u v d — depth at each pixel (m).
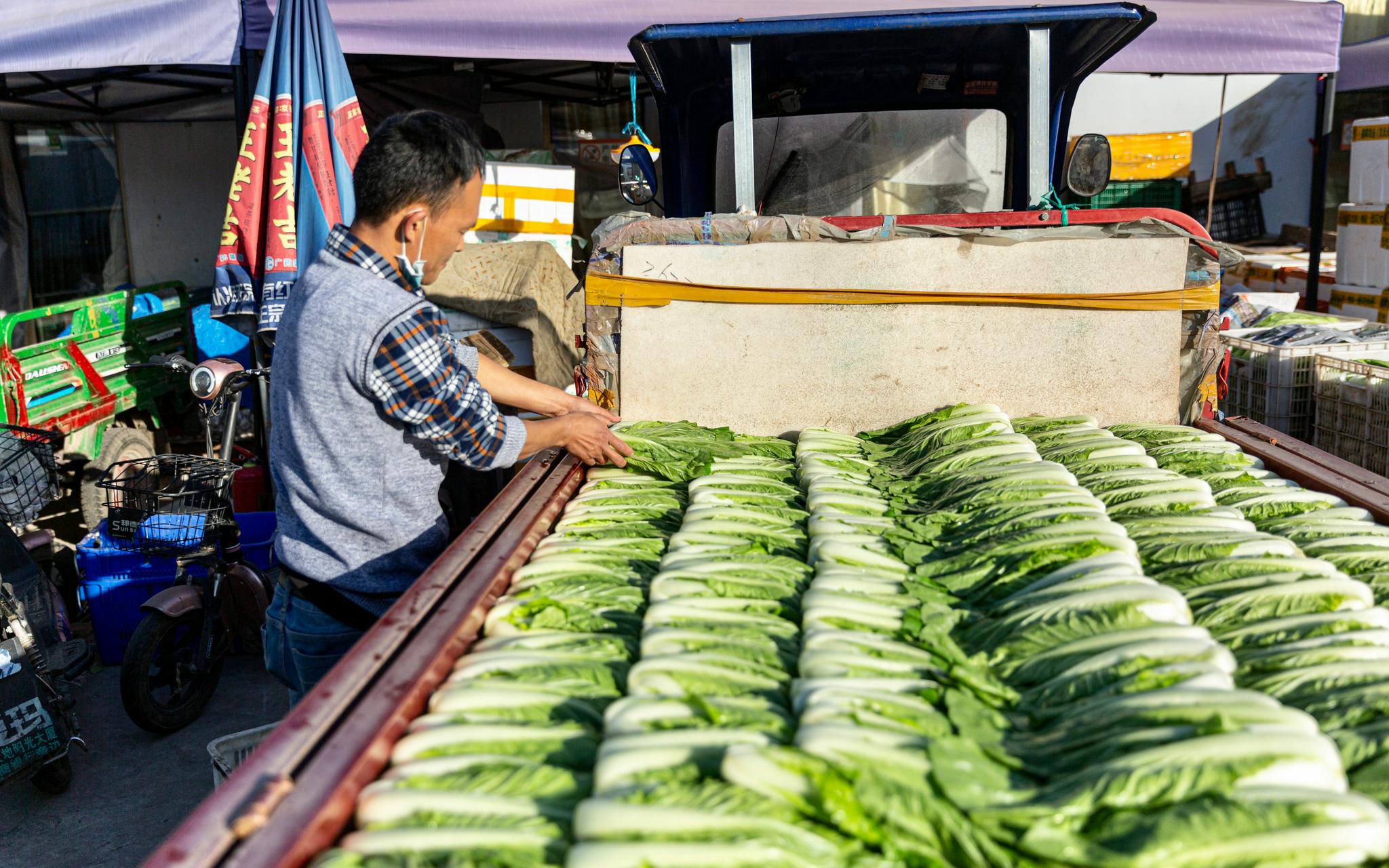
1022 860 1.43
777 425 3.72
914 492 3.07
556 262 6.50
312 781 1.50
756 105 4.88
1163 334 3.53
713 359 3.68
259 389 6.21
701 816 1.46
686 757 1.63
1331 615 2.09
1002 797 1.54
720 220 3.58
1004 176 4.98
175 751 4.62
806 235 3.57
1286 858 1.39
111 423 7.34
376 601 2.74
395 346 2.43
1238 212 12.70
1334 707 1.83
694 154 5.05
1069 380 3.60
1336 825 1.42
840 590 2.29
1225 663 1.88
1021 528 2.59
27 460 4.72
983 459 3.13
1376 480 2.95
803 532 2.80
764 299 3.61
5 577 4.61
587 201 12.34
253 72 5.87
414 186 2.46
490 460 2.73
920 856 1.45
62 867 3.80
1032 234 3.50
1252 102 12.52
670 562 2.52
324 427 2.54
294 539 2.76
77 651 4.64
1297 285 9.36
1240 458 3.23
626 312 3.67
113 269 11.19
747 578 2.40
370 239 2.57
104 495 6.64
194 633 4.91
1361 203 7.62
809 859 1.42
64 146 10.62
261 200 5.25
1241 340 6.12
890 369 3.63
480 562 2.40
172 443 8.59
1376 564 2.40
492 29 6.41
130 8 5.50
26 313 6.32
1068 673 1.91
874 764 1.57
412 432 2.59
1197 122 12.73
